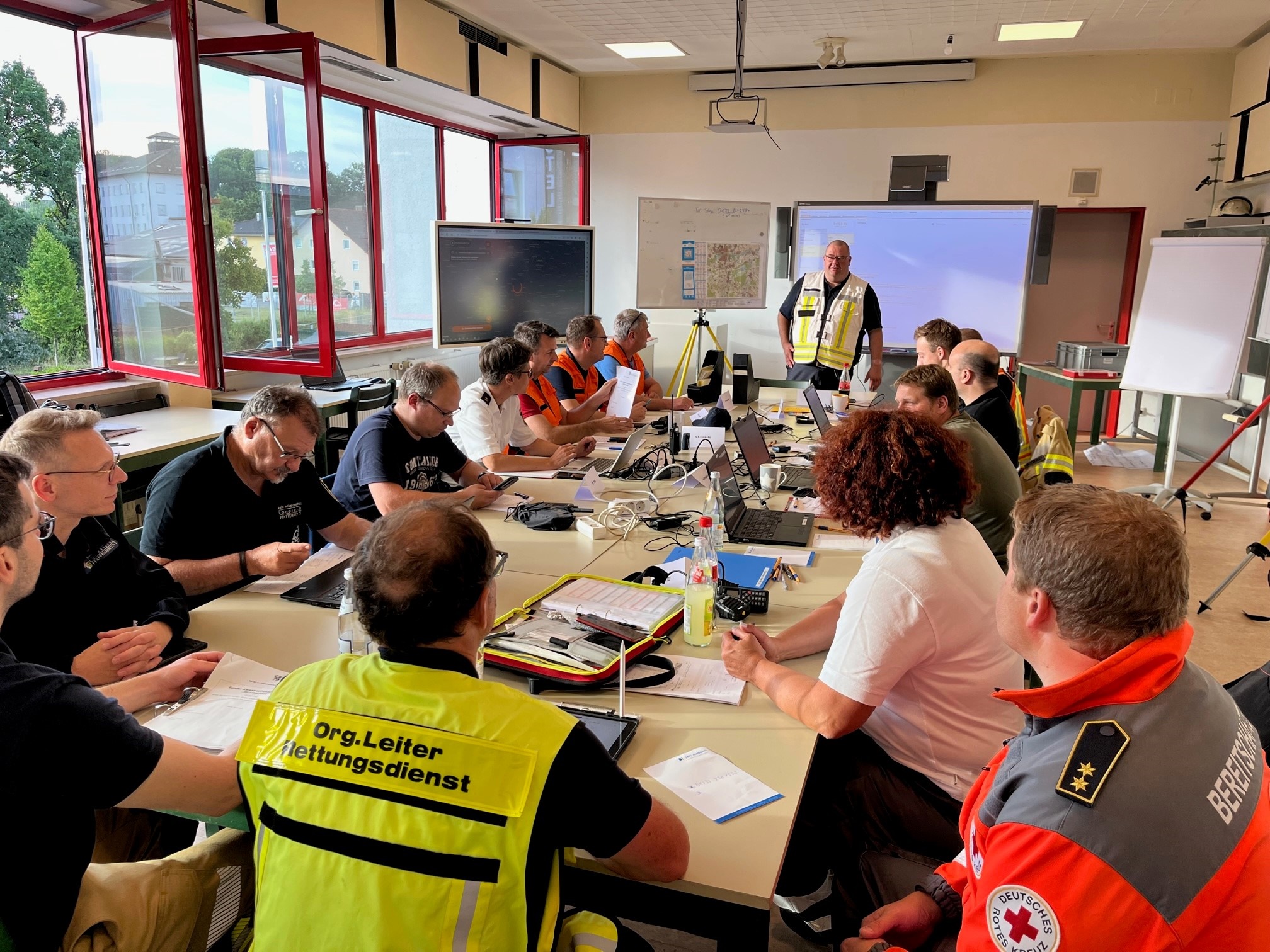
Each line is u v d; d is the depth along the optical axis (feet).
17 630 5.53
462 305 20.77
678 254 22.53
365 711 3.30
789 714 5.14
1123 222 24.85
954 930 4.21
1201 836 2.77
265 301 15.37
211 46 13.69
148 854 5.45
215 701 5.03
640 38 21.33
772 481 10.31
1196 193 23.03
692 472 10.75
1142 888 2.74
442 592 3.39
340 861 3.10
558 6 18.67
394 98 20.74
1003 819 3.06
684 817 4.15
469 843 3.03
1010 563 3.46
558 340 22.66
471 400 11.55
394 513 3.64
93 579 5.98
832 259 18.49
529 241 21.57
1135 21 19.44
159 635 5.62
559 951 3.72
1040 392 26.45
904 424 5.13
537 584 7.15
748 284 23.12
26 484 3.80
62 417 5.65
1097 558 3.08
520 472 11.37
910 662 4.84
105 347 14.33
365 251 21.29
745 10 18.52
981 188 24.08
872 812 5.14
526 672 5.40
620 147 26.08
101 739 3.52
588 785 3.24
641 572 7.36
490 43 20.67
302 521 8.25
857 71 23.76
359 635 5.54
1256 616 12.39
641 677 5.46
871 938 4.17
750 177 25.39
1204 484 20.03
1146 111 22.86
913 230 23.26
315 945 3.07
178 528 7.43
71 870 3.59
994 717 5.09
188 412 14.01
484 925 3.00
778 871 3.77
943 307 23.50
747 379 16.52
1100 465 21.97
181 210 12.79
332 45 15.60
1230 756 2.96
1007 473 8.50
